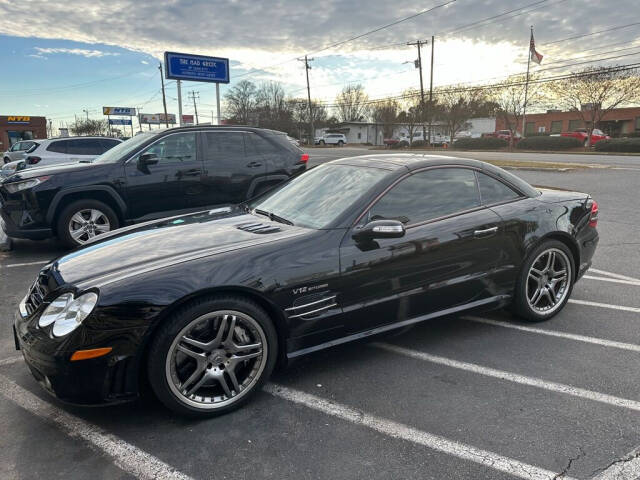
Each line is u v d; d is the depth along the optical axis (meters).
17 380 3.24
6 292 5.07
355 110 89.31
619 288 5.00
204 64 18.66
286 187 4.16
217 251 2.90
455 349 3.65
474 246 3.59
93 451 2.49
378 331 3.31
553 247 4.03
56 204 6.26
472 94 45.56
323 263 3.01
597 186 12.68
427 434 2.61
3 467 2.37
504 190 3.96
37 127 49.88
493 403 2.90
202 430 2.67
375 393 3.04
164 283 2.61
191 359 2.73
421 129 66.25
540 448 2.48
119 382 2.56
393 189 3.43
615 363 3.39
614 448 2.47
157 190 6.72
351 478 2.28
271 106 77.44
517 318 4.23
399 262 3.27
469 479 2.27
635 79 35.16
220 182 7.08
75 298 2.60
